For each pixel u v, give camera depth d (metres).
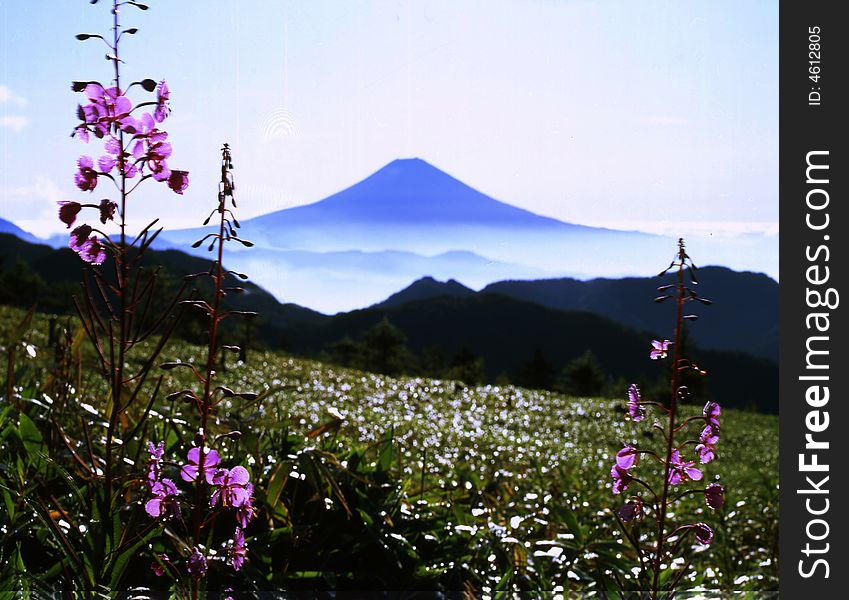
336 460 4.23
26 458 4.09
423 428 16.95
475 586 4.40
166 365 2.87
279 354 36.34
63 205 2.71
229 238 2.73
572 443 20.50
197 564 2.79
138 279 2.86
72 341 4.89
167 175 2.80
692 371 3.23
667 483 3.29
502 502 6.37
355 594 3.99
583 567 5.06
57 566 3.35
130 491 3.54
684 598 4.47
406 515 4.66
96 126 2.74
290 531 3.98
